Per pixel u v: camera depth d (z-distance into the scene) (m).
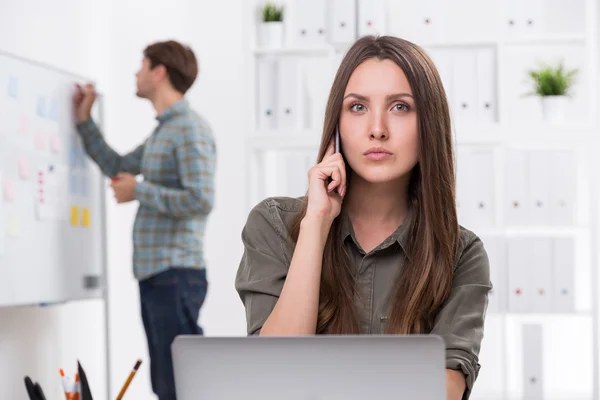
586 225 5.28
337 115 1.68
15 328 4.45
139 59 6.15
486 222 5.29
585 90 5.36
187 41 6.68
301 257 1.65
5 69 3.95
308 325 1.61
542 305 5.23
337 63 5.30
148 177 4.55
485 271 1.73
